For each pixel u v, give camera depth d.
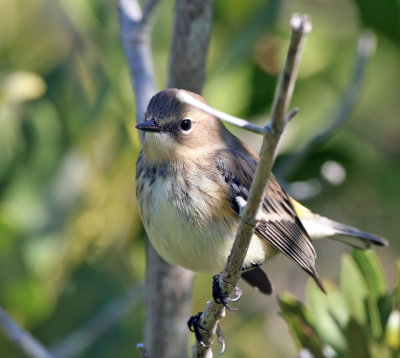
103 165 10.91
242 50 11.11
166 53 11.52
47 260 10.88
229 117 5.44
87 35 11.35
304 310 7.98
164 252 8.63
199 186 8.45
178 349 9.55
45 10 12.51
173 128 8.64
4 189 11.18
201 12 9.14
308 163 11.95
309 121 12.03
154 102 8.77
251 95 11.28
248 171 8.82
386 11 11.34
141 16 9.60
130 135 10.67
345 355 7.88
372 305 7.78
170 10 11.52
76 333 10.33
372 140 12.88
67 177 11.00
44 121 11.26
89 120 11.01
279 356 12.79
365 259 7.84
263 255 9.04
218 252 8.41
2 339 10.81
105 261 11.51
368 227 13.07
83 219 10.91
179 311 9.48
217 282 7.09
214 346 11.97
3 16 12.43
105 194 10.88
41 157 11.14
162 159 8.59
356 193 12.73
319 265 13.74
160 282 9.41
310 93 12.17
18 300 10.87
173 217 8.41
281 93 5.23
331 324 7.98
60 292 11.45
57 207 10.96
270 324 13.09
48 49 12.33
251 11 11.42
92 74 11.42
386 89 12.99
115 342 11.37
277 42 11.58
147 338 9.60
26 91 11.07
